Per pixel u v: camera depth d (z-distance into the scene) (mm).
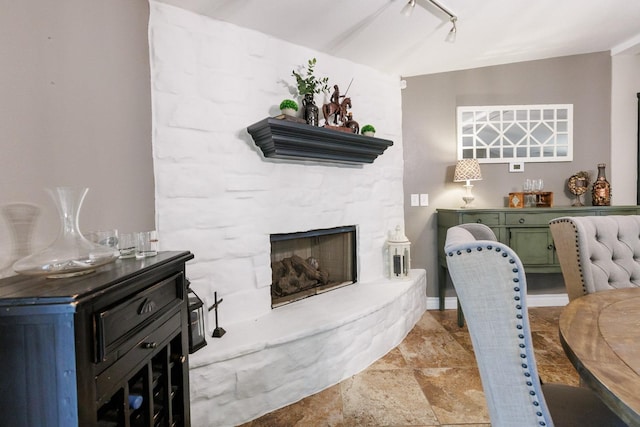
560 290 3184
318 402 1745
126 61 1467
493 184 3148
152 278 978
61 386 653
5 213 938
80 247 885
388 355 2242
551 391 1009
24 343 649
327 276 2588
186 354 1201
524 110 3127
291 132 1887
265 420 1610
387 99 2900
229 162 1876
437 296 3166
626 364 685
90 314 702
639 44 2838
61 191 881
